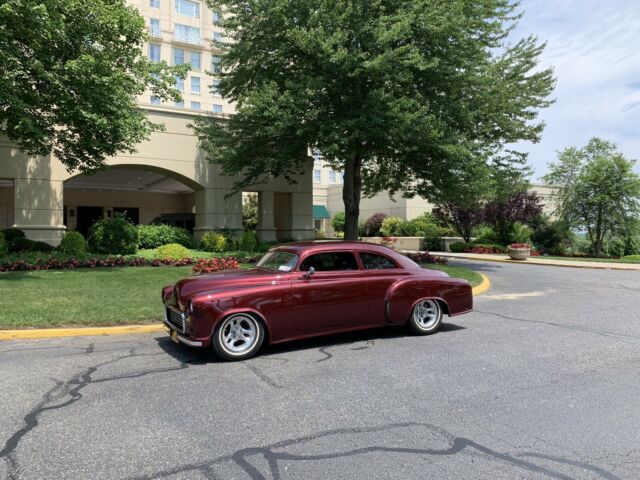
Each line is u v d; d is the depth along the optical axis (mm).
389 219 38000
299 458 3352
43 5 10805
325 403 4426
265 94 15039
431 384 4973
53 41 12539
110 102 13523
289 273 6352
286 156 17391
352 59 14312
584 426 3918
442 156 16750
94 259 15195
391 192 22109
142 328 7414
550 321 8469
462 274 14750
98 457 3340
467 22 15391
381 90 14398
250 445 3551
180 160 21766
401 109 15422
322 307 6434
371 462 3297
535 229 31656
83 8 12477
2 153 18359
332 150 14594
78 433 3734
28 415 4090
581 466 3256
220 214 22766
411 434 3758
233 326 5914
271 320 6059
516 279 15508
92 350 6305
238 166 18797
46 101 13078
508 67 18406
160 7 50750
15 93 12086
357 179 19297
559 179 30500
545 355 6129
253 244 21359
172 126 21531
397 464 3270
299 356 6074
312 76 16344
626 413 4199
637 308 9914
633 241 30250
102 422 3955
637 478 3105
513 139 18125
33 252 15883
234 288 5934
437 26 14562
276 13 15414
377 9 15312
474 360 5887
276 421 4004
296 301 6234
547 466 3254
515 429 3857
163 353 6188
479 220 30000
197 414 4141
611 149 29234
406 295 7078
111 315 7797
